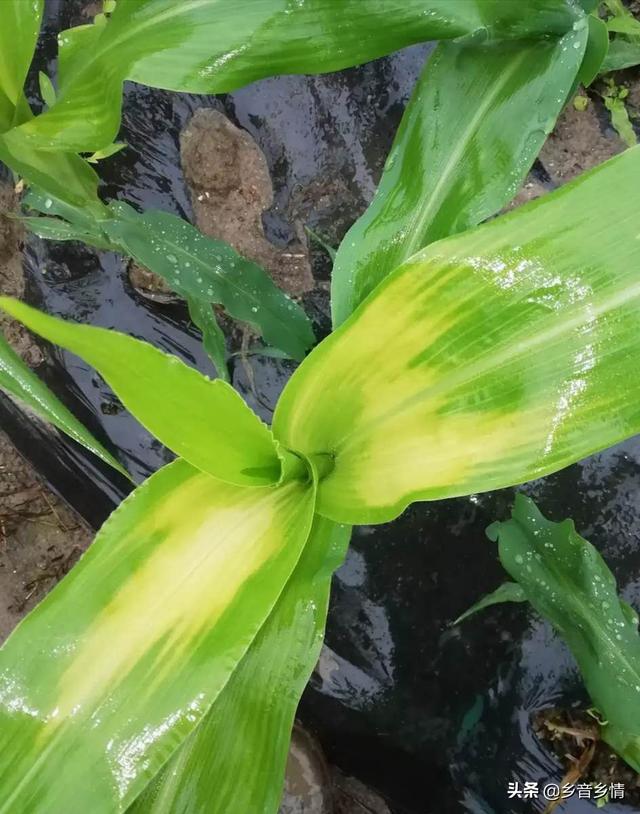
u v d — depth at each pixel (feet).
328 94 1.24
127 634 0.80
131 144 1.28
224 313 1.26
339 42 0.85
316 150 1.25
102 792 0.76
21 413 1.41
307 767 1.22
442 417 0.78
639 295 0.71
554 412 0.74
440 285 0.74
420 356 0.77
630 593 1.15
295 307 1.11
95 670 0.79
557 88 0.88
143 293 1.28
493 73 0.91
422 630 1.22
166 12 0.83
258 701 0.87
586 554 0.99
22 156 0.91
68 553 1.47
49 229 1.13
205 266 1.06
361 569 1.23
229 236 1.25
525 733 1.19
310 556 0.89
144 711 0.78
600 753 1.16
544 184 1.19
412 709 1.22
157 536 0.84
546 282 0.73
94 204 1.02
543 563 1.02
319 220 1.24
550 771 1.18
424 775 1.23
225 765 0.86
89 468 1.37
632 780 1.16
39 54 1.33
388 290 0.75
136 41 0.83
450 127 0.91
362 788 1.29
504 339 0.74
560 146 1.19
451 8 0.85
